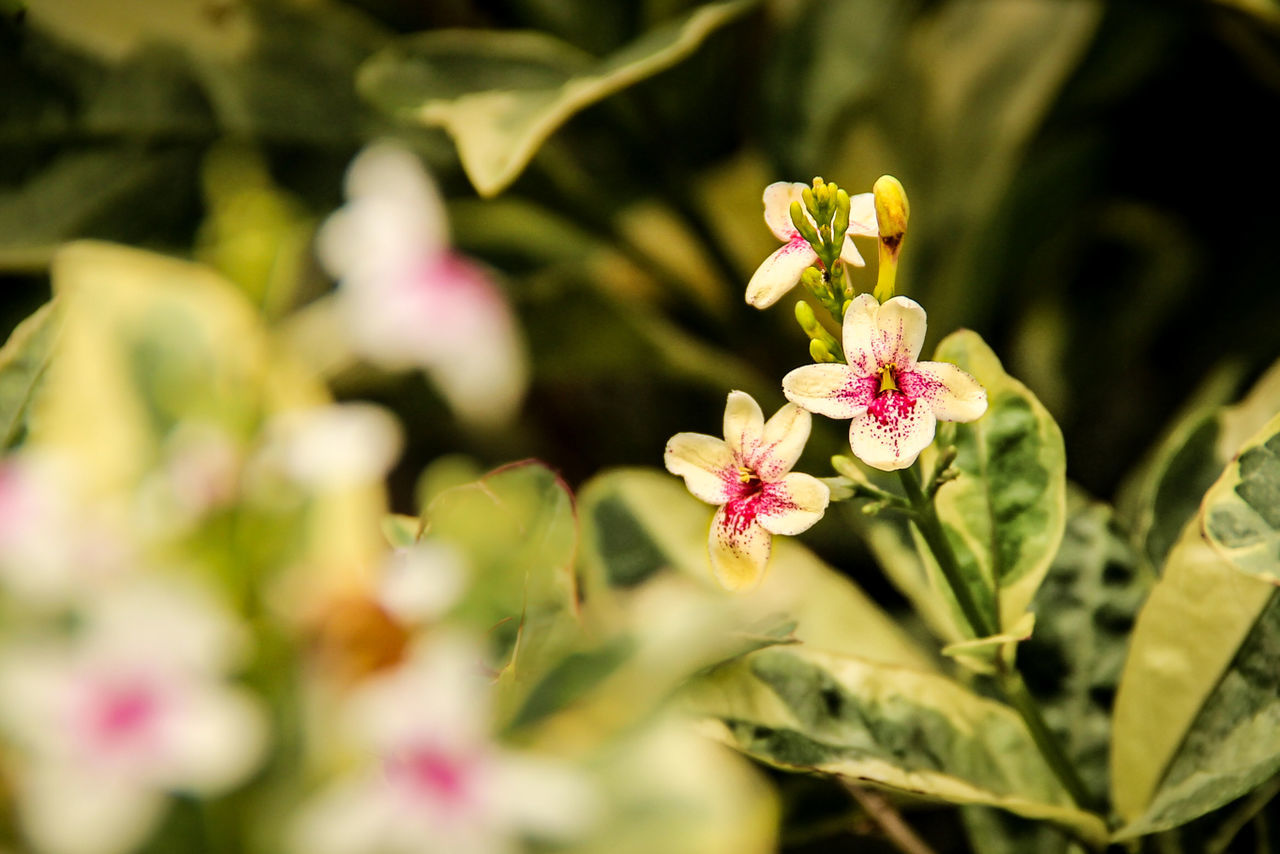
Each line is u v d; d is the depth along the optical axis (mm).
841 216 532
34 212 671
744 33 748
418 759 497
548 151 752
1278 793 585
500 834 498
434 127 733
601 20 737
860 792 588
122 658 489
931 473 554
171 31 689
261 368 512
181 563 500
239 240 518
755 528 535
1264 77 748
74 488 504
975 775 569
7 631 495
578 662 517
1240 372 687
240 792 500
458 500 513
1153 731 567
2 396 547
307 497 507
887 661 602
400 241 574
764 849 517
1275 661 559
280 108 708
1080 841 564
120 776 487
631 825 503
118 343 515
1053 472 560
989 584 561
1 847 495
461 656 500
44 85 674
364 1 746
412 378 711
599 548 618
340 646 502
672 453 538
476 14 762
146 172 680
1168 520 599
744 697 570
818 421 702
